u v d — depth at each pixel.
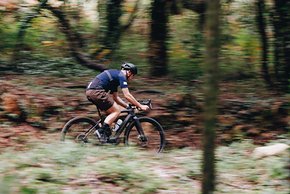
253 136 10.78
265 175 7.48
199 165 7.78
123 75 9.02
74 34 14.59
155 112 11.16
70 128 9.12
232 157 8.66
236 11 13.83
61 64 14.62
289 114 11.12
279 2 12.88
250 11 13.63
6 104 10.71
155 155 8.63
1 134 9.84
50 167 7.12
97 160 7.64
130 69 9.07
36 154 7.59
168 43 14.59
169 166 7.82
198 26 13.65
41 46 15.48
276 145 8.75
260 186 7.09
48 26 16.03
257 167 7.96
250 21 13.70
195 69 13.70
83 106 11.22
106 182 6.61
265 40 13.50
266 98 12.06
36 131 10.41
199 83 13.17
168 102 11.56
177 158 8.51
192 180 7.16
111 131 9.12
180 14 14.31
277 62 13.08
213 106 3.44
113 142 9.07
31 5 14.51
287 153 8.18
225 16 13.73
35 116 10.70
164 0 14.33
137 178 6.74
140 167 7.31
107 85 9.05
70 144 8.14
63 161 7.37
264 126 10.99
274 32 13.09
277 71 13.09
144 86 13.16
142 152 8.75
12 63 14.56
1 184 5.13
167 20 14.59
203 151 3.49
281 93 12.66
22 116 10.66
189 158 8.42
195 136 10.74
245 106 11.40
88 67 14.16
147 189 6.40
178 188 6.64
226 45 13.96
